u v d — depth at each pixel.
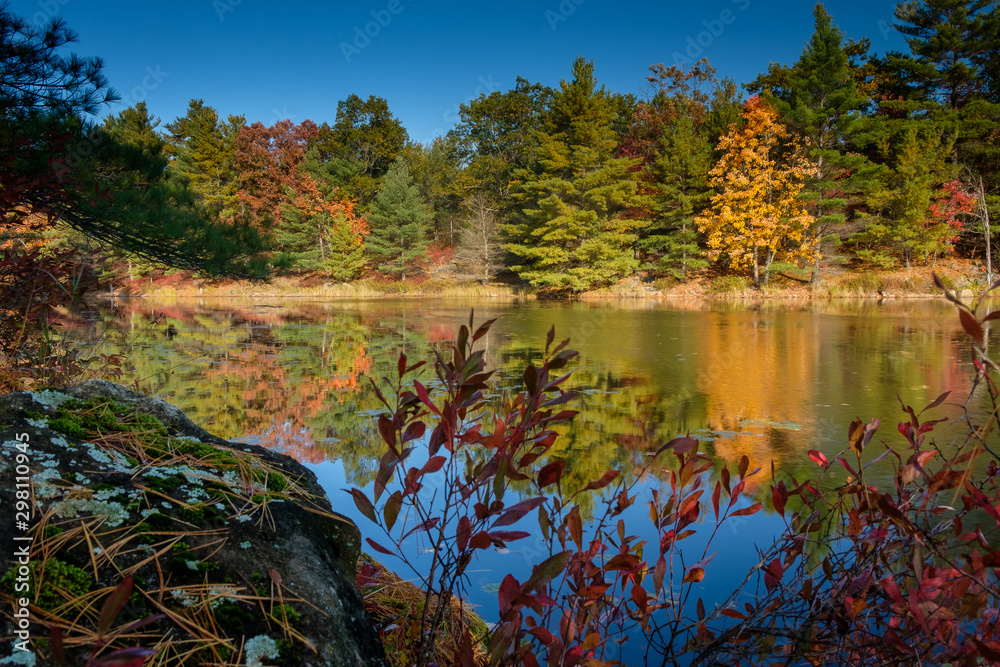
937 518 1.51
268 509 1.16
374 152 42.81
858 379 7.45
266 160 38.72
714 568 2.36
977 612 0.96
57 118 5.11
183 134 39.81
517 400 1.11
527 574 2.27
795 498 3.18
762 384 7.22
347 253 36.03
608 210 29.61
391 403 6.03
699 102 41.28
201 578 0.90
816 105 23.84
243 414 5.59
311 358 9.31
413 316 18.36
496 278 34.69
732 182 24.80
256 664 0.81
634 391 6.84
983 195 22.78
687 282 27.36
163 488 1.07
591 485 1.06
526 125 39.06
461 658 0.96
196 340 11.81
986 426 1.01
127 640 0.74
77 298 3.24
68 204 5.41
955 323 13.83
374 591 1.61
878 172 24.34
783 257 26.59
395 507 0.98
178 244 7.45
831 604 1.15
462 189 38.75
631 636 1.80
